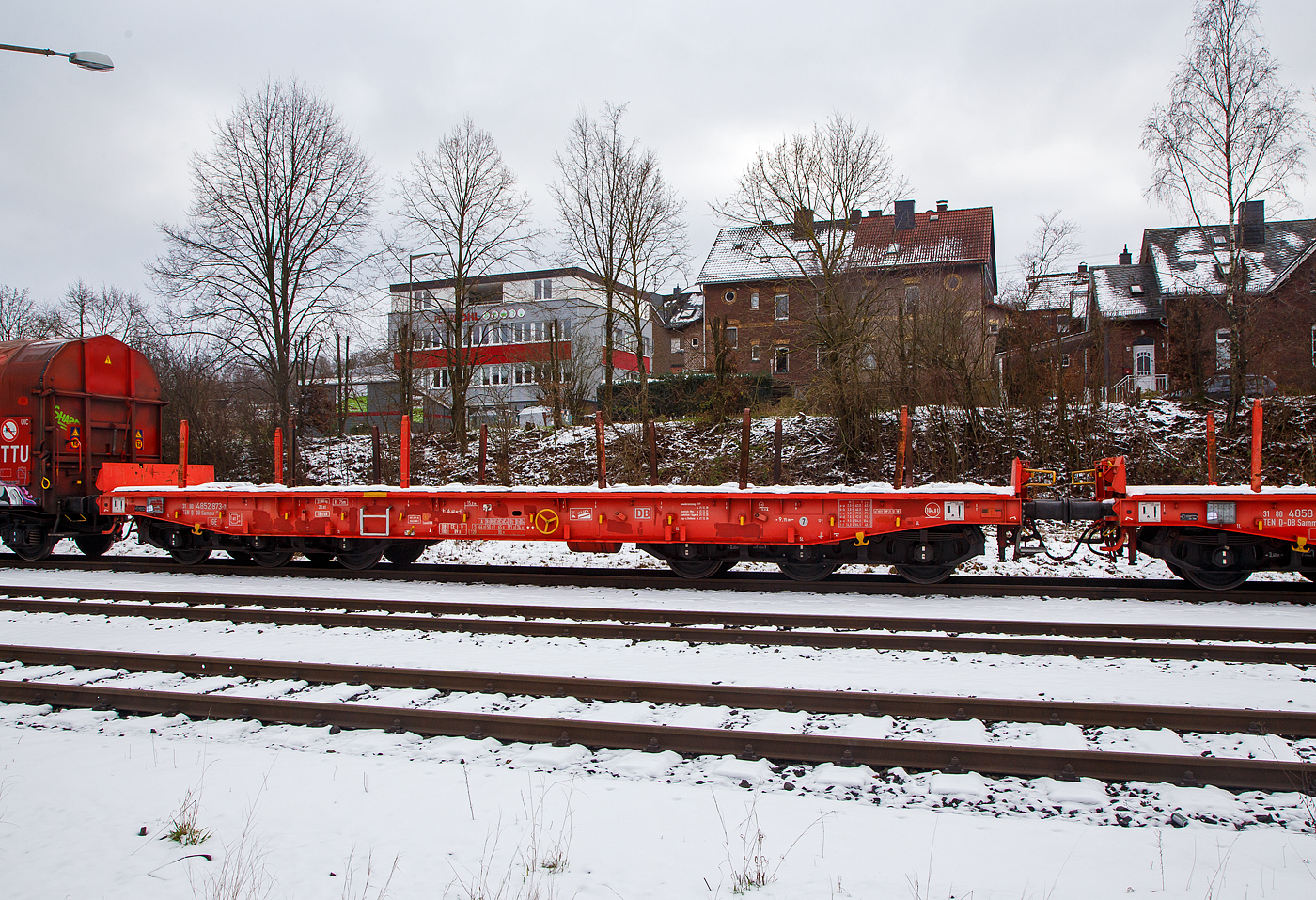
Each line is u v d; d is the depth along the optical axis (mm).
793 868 3354
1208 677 6270
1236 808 4098
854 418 20297
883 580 10891
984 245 39281
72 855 3561
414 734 5184
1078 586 9961
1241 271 21000
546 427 24797
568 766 4680
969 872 3332
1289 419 18922
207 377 24297
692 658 6879
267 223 23156
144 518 12602
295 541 12078
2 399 12672
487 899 3133
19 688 5918
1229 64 20828
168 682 6359
